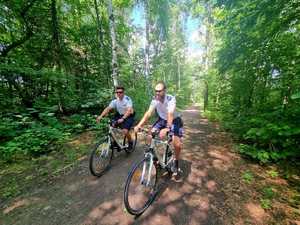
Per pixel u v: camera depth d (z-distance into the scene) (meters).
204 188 3.68
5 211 3.23
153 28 19.22
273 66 5.80
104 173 4.37
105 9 12.54
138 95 11.70
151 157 3.31
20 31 9.66
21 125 6.73
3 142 5.88
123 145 5.18
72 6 11.29
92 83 10.78
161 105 3.72
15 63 7.72
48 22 9.98
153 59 21.91
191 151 5.64
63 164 4.91
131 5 14.00
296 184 3.85
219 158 5.11
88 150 5.77
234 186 3.76
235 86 8.29
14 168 4.77
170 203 3.25
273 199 3.36
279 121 4.76
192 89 41.66
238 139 6.60
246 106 7.55
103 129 7.59
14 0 8.24
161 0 15.97
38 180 4.18
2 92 8.10
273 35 5.00
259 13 4.73
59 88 9.25
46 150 5.73
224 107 11.12
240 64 7.03
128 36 17.64
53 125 7.04
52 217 3.02
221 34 8.78
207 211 3.06
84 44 12.12
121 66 13.20
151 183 3.34
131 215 2.99
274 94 6.01
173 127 3.77
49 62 10.16
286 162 4.67
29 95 9.23
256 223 2.81
